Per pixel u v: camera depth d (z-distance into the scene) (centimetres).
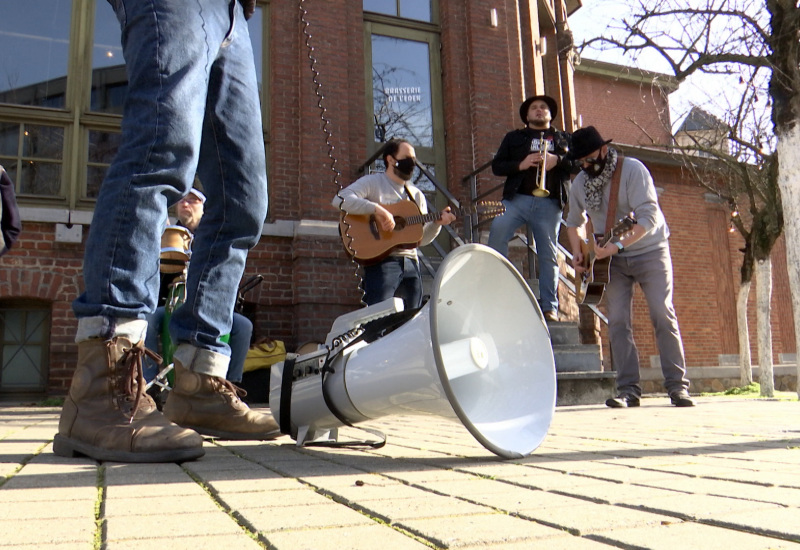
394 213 462
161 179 192
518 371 205
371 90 841
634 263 496
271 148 752
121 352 191
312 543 91
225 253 235
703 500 121
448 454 204
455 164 836
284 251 728
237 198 232
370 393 198
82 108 696
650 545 89
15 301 651
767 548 87
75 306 190
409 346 190
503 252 577
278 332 715
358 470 167
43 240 642
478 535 95
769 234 884
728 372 1341
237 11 232
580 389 590
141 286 191
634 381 499
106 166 696
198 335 236
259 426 240
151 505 121
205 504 122
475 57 858
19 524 106
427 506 117
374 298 454
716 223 1418
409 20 873
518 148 578
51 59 702
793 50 611
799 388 616
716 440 242
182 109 192
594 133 474
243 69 233
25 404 596
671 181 1402
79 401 192
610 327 507
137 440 181
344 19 798
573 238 511
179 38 194
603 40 717
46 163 678
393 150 471
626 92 1659
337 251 728
